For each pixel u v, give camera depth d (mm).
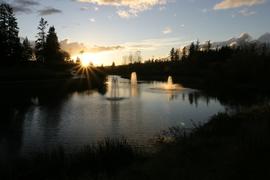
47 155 11477
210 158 8641
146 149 14617
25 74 68562
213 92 51375
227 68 70062
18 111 29750
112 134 19484
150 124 22828
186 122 23594
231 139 10562
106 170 9328
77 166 9859
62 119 25438
